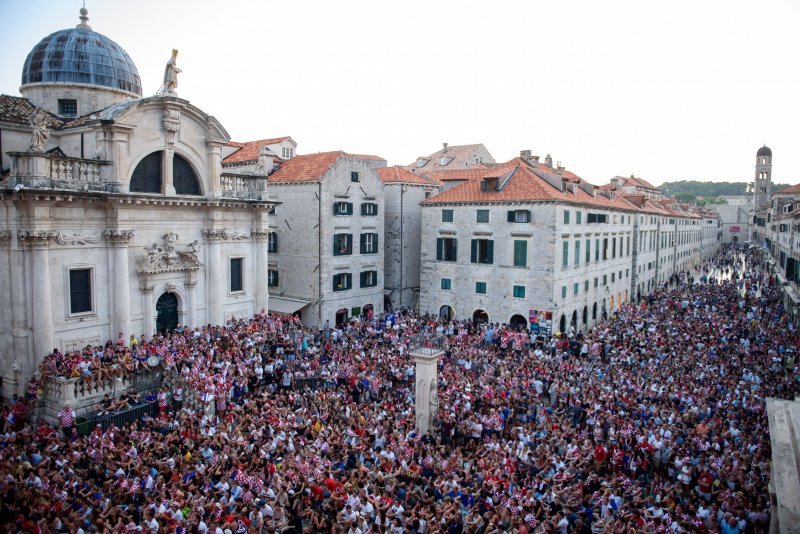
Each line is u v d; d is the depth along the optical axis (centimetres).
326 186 4575
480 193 4678
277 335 3594
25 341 2750
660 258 8194
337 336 4025
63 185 2823
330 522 1655
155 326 3309
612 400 2605
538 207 4269
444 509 1664
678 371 3109
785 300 5116
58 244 2814
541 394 2922
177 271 3422
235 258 3803
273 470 1909
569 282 4578
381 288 5241
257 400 2620
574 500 1755
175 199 3300
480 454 2138
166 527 1532
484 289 4628
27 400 2558
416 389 2480
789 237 5150
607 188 6088
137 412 2584
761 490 1748
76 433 2298
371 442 2248
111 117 2992
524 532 1508
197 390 2639
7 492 1616
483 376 2988
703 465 1995
